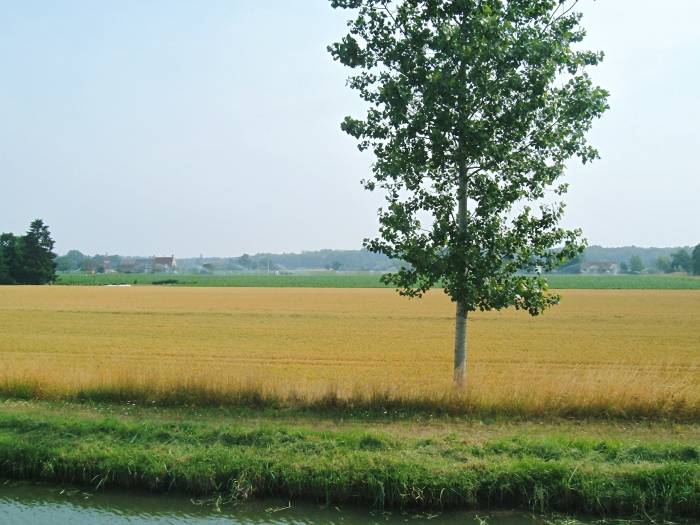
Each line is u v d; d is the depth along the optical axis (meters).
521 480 8.98
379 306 57.66
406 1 12.05
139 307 53.16
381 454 9.64
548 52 11.27
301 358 24.06
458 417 12.03
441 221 12.00
